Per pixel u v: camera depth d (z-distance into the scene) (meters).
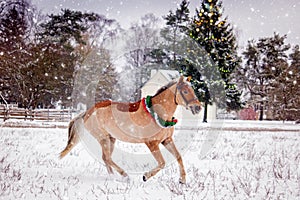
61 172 6.90
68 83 30.41
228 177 6.62
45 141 12.85
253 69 45.16
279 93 38.88
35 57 29.72
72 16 33.28
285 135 19.30
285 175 6.77
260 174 6.88
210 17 26.08
